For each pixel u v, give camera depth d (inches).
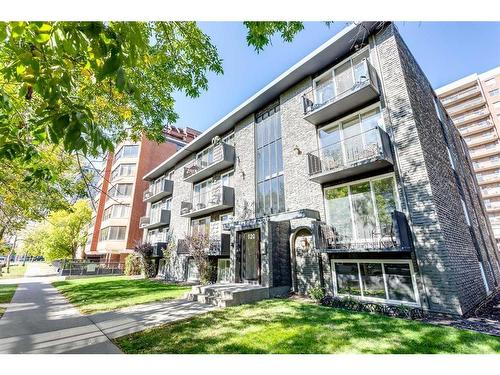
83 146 77.0
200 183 750.5
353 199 381.1
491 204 1782.7
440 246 288.8
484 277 441.1
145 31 204.2
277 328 227.8
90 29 75.6
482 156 1833.2
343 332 214.5
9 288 589.3
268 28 197.3
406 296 304.5
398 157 342.0
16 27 77.2
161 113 295.1
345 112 419.2
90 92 197.5
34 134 96.0
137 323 259.0
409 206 320.5
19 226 440.8
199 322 253.4
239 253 482.3
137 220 1129.4
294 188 466.9
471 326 232.8
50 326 255.1
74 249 1294.3
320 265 394.3
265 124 575.2
